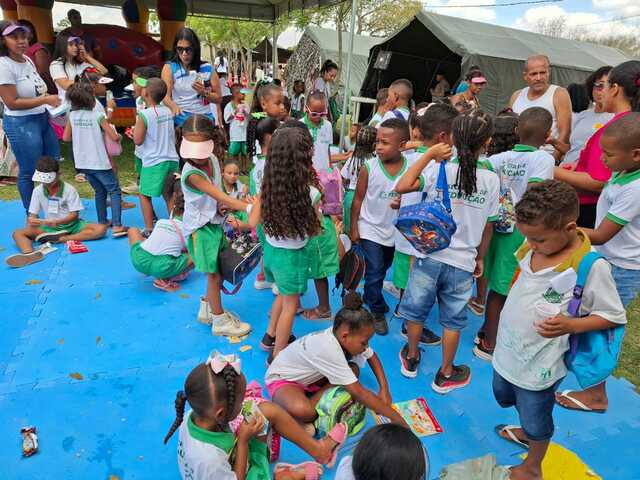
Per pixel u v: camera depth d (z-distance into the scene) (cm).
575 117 442
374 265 350
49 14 1084
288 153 262
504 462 246
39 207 472
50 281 405
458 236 265
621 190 243
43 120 511
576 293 188
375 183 333
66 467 229
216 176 330
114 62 1147
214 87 573
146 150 473
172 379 293
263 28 2948
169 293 399
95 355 312
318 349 239
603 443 261
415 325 295
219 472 186
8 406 264
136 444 244
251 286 423
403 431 153
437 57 1341
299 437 229
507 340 217
